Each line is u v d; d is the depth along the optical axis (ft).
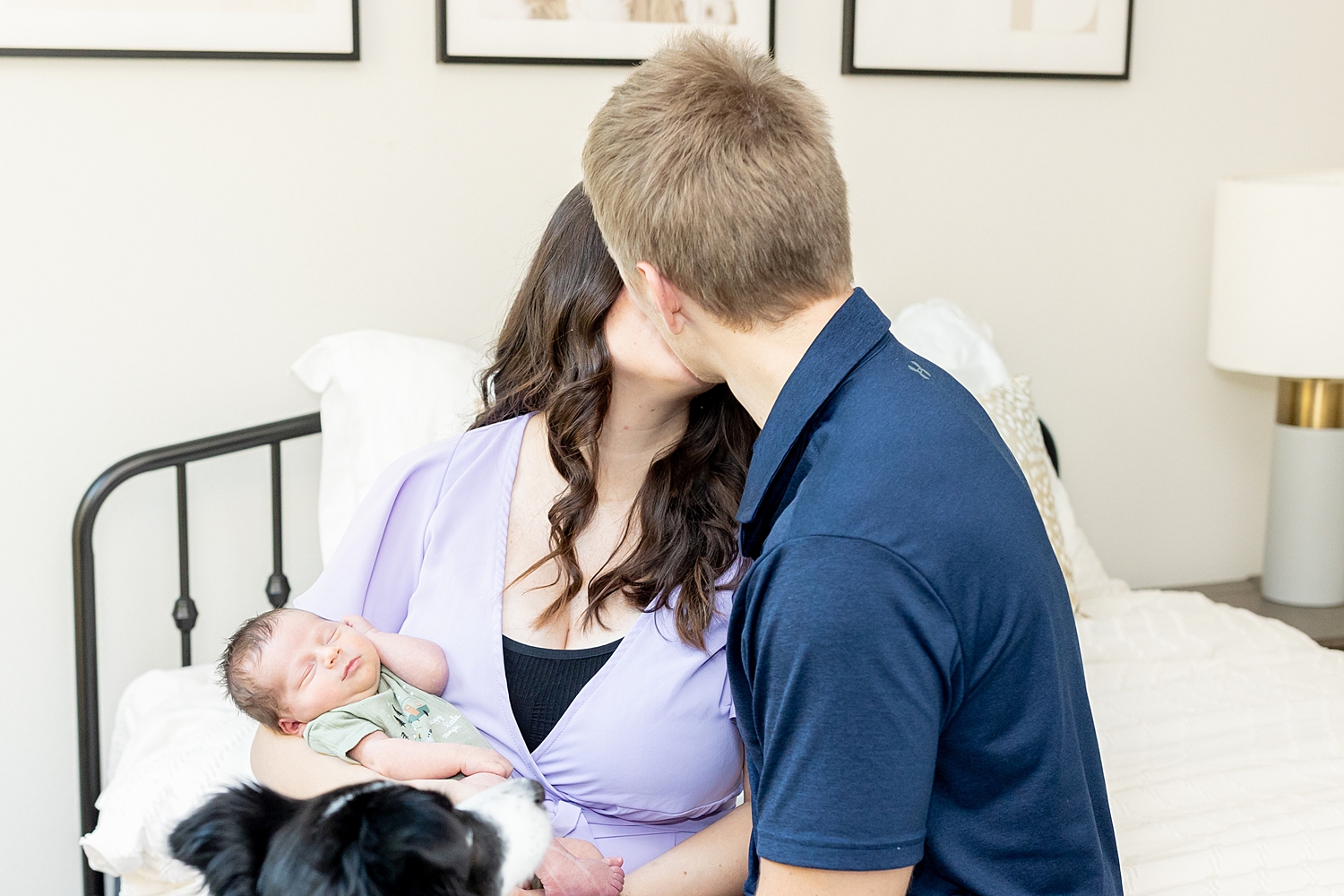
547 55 5.94
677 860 3.52
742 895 3.58
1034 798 2.53
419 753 3.37
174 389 5.67
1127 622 6.07
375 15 5.70
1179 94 7.29
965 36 6.67
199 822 2.64
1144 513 7.79
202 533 5.86
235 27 5.43
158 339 5.61
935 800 2.62
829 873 2.33
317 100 5.67
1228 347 6.91
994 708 2.48
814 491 2.41
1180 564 7.96
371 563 3.92
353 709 3.51
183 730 4.73
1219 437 7.87
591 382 3.50
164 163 5.49
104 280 5.48
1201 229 7.52
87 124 5.34
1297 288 6.51
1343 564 7.25
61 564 5.63
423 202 5.94
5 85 5.20
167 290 5.59
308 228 5.77
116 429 5.61
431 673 3.70
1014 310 7.19
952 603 2.34
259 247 5.70
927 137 6.78
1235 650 5.89
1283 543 7.29
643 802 3.63
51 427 5.51
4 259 5.32
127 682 5.82
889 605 2.26
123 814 4.27
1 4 5.08
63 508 5.59
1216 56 7.32
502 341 3.99
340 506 5.47
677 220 2.48
